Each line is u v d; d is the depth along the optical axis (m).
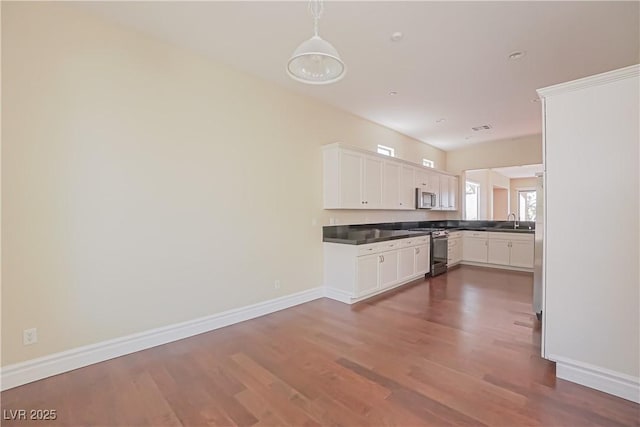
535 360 2.43
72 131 2.31
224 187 3.22
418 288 4.70
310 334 2.98
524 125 5.39
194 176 2.99
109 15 2.41
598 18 2.39
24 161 2.12
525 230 6.05
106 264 2.48
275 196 3.71
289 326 3.19
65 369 2.29
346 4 2.24
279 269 3.75
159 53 2.76
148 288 2.71
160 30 2.61
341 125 4.61
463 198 7.41
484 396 1.96
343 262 4.09
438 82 3.62
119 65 2.53
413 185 5.79
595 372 2.03
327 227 4.41
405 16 2.38
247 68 3.31
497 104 4.34
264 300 3.59
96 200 2.43
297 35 2.68
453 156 7.47
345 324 3.23
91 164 2.40
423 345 2.71
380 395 1.98
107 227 2.48
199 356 2.53
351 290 3.99
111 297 2.51
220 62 3.18
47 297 2.23
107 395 2.00
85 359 2.38
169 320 2.84
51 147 2.22
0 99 2.04
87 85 2.38
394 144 5.74
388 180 5.09
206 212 3.08
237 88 3.33
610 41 2.72
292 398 1.96
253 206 3.48
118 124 2.53
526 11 2.32
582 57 3.01
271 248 3.66
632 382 1.90
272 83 3.67
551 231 2.18
